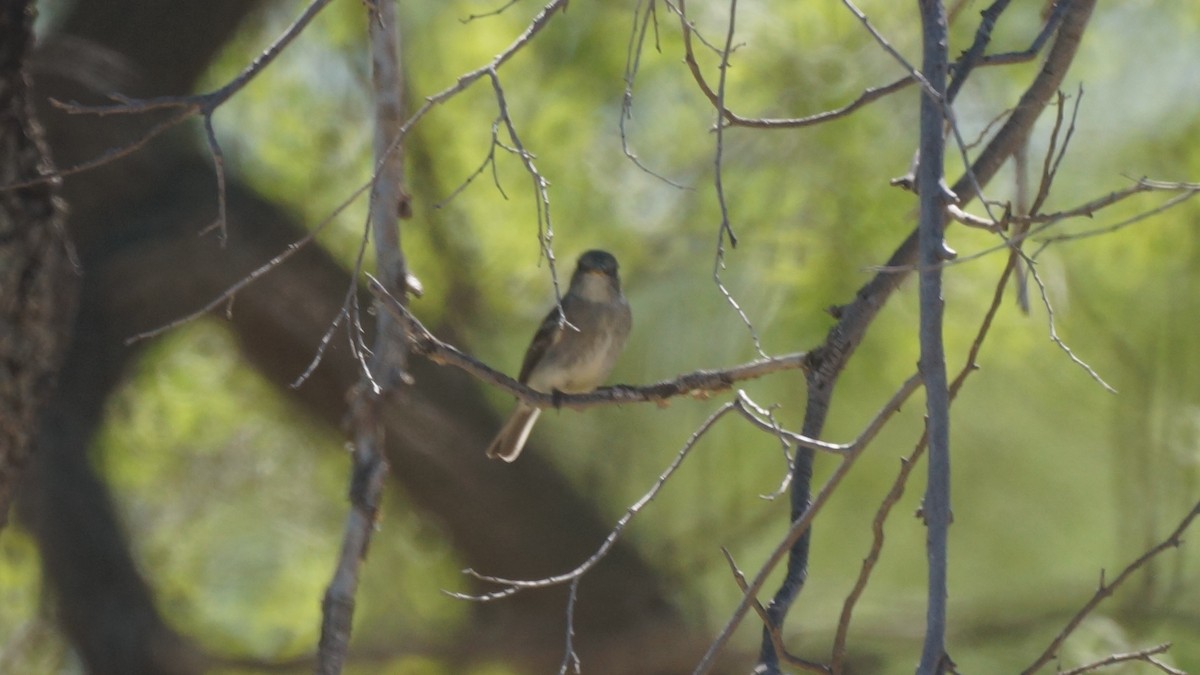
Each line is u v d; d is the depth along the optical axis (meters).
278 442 16.70
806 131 12.68
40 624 14.91
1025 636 14.38
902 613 14.83
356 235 15.00
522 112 14.27
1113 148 12.62
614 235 14.09
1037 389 14.45
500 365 14.88
